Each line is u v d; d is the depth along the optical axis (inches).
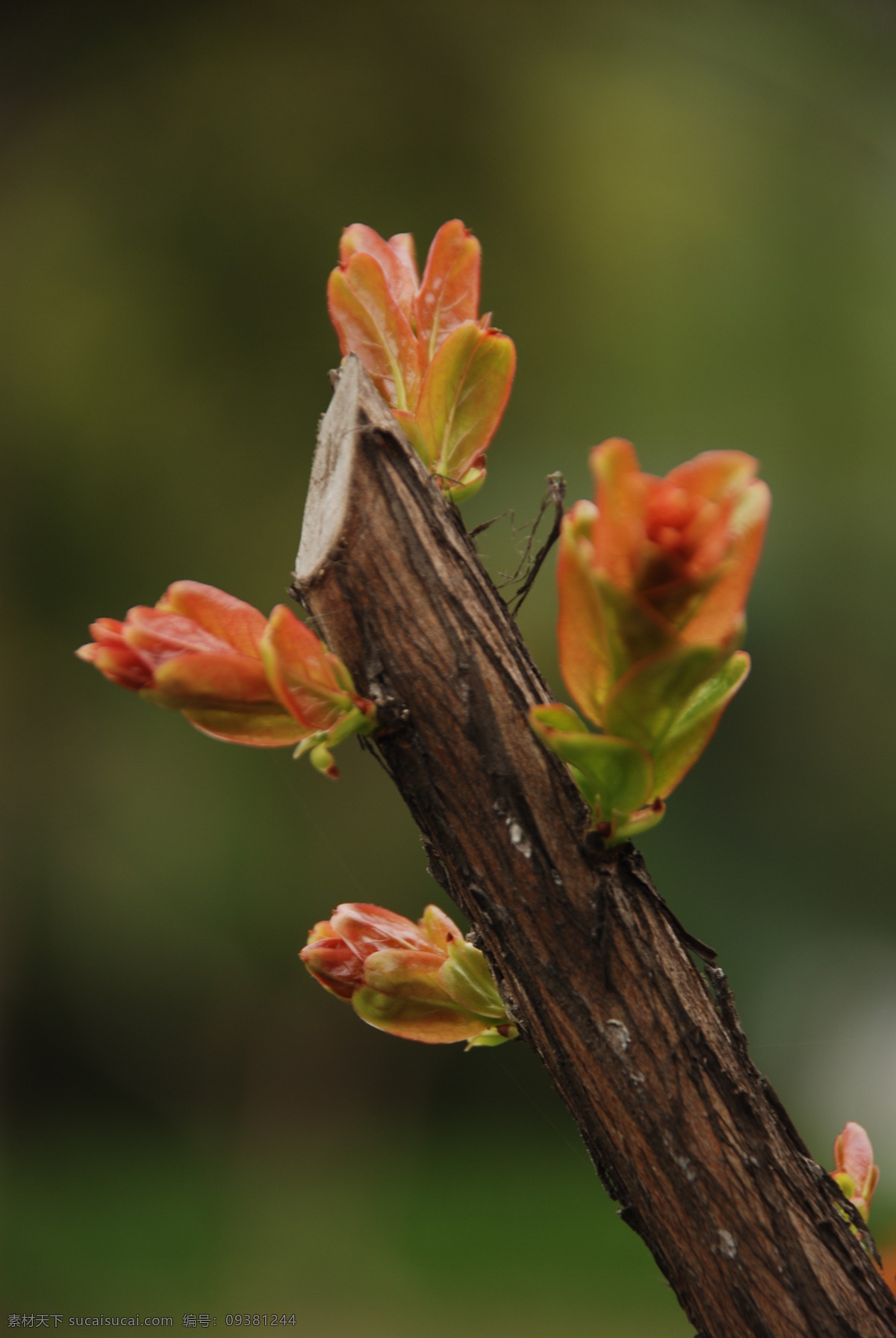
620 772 15.5
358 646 16.0
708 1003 15.9
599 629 15.4
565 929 15.8
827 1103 88.4
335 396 16.4
